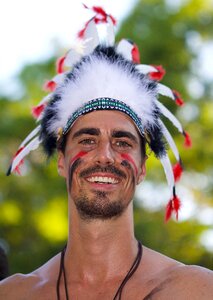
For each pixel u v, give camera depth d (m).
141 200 15.43
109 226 6.27
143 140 6.55
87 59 6.62
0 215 16.08
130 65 6.63
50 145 6.78
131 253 6.35
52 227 15.91
